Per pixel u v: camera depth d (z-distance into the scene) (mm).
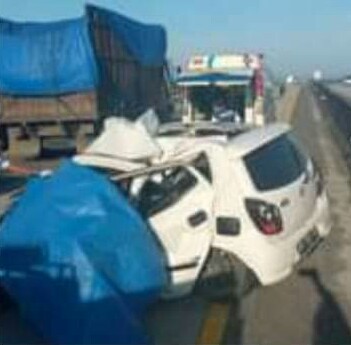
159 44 27609
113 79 23328
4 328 8695
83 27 21875
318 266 10797
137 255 8086
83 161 9562
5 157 23156
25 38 22000
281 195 9086
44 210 8125
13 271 7934
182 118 24422
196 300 9219
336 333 8328
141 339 7727
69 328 7641
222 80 24031
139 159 9609
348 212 14430
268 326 8570
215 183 8930
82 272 7699
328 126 39562
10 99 22406
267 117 27609
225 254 8938
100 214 8086
